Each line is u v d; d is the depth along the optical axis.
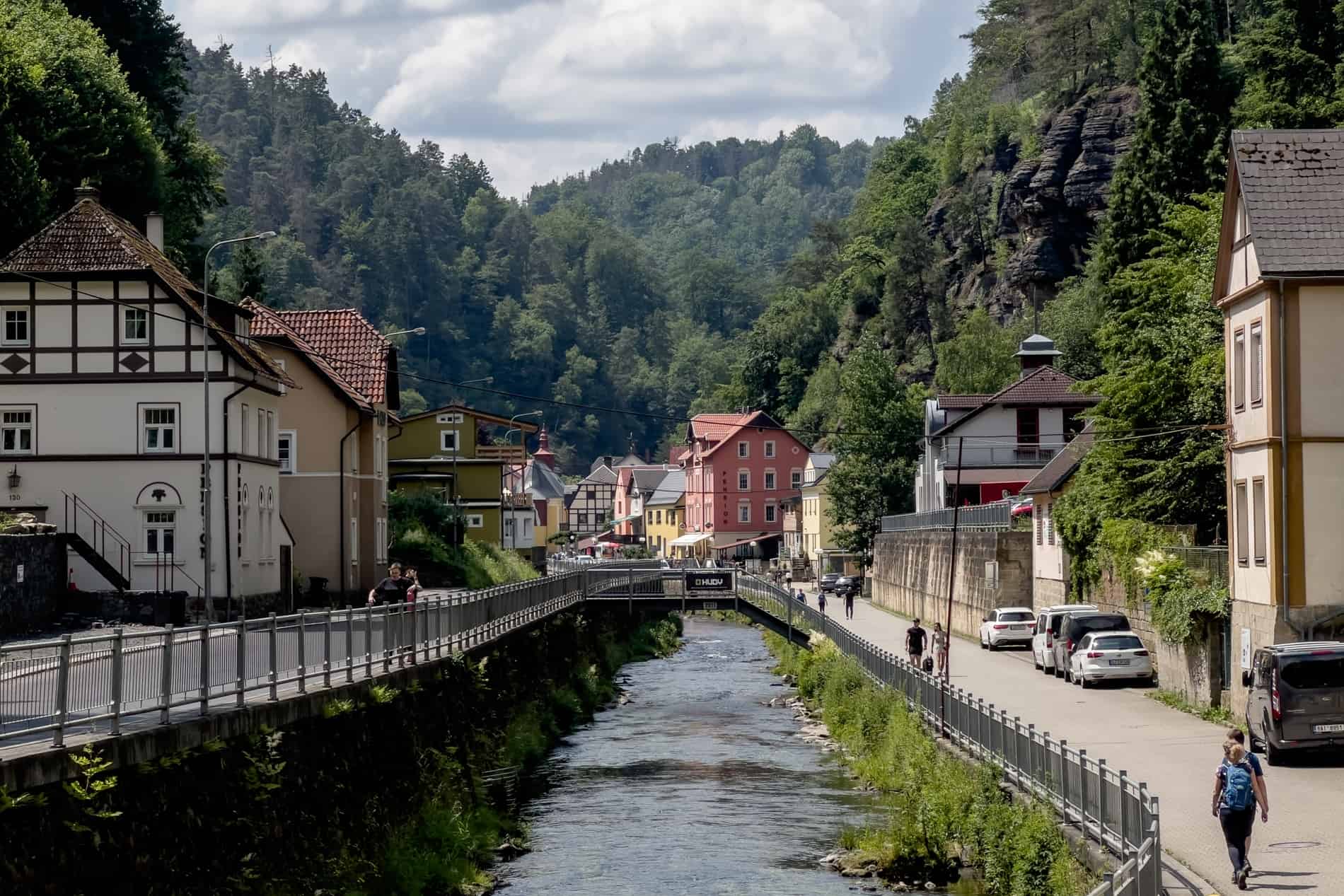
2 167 63.38
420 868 26.88
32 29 72.69
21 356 51.56
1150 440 47.97
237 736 21.45
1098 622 46.69
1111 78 143.38
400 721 30.61
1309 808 24.89
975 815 28.30
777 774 41.59
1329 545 33.06
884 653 47.47
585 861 30.58
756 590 80.62
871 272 172.50
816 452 156.88
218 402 51.56
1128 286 56.78
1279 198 34.38
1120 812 20.78
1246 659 34.91
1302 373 33.22
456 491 90.44
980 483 90.56
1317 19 76.69
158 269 53.12
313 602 64.19
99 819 16.58
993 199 157.12
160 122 88.50
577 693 58.28
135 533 51.25
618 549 190.50
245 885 20.12
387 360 77.19
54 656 16.58
